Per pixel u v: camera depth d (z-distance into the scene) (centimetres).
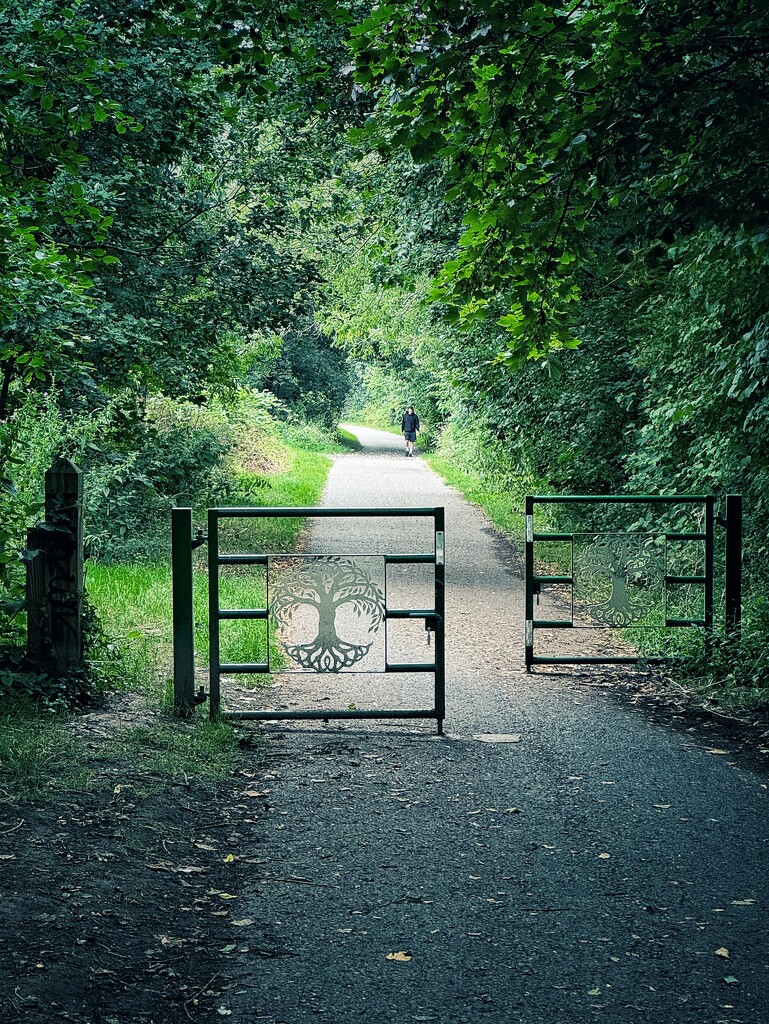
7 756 605
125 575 1388
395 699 833
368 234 2236
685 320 1201
